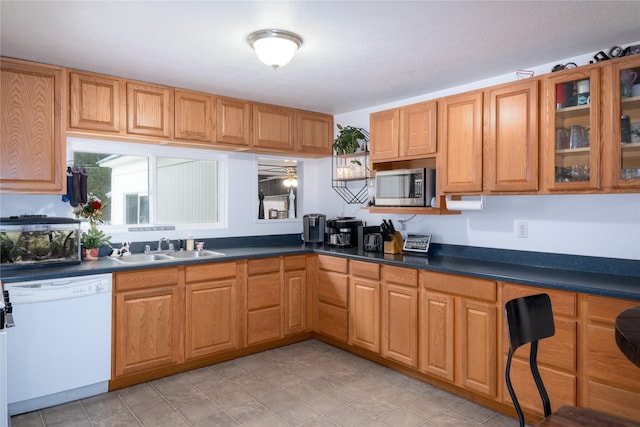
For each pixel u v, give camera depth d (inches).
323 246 163.0
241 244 161.9
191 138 135.0
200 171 158.2
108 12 82.3
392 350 124.5
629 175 88.3
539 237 114.4
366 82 128.3
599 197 103.7
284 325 146.8
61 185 112.6
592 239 104.7
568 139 98.0
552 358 90.2
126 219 141.7
